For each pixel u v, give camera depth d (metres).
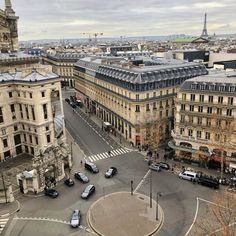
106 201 76.19
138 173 91.62
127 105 114.62
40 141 102.25
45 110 102.31
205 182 82.31
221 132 88.31
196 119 93.69
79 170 94.81
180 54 193.88
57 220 69.31
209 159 93.50
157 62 144.75
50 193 79.56
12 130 104.06
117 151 109.69
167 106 116.81
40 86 98.25
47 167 83.75
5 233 65.25
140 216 69.25
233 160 87.25
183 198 76.81
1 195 77.31
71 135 127.81
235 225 60.53
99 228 65.19
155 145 109.50
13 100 102.88
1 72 106.56
